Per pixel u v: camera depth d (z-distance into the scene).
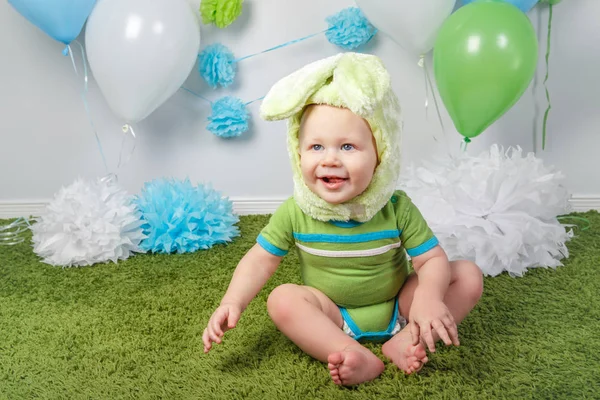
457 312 1.27
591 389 1.13
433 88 2.18
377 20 1.89
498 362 1.23
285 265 1.79
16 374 1.23
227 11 2.01
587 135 2.20
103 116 2.25
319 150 1.17
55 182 2.31
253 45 2.18
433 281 1.20
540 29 2.12
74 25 1.94
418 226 1.27
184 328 1.42
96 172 2.30
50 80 2.22
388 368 1.20
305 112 1.20
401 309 1.31
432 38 1.92
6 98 2.23
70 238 1.87
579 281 1.65
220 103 2.16
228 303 1.21
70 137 2.27
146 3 1.88
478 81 1.75
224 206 2.07
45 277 1.78
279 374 1.20
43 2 1.86
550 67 2.15
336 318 1.29
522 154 2.22
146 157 2.28
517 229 1.71
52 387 1.18
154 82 1.90
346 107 1.16
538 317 1.43
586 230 2.06
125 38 1.83
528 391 1.13
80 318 1.49
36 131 2.26
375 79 1.16
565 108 2.18
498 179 1.78
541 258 1.75
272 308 1.23
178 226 1.96
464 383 1.16
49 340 1.38
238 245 2.01
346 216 1.22
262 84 2.21
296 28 2.16
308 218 1.26
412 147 2.24
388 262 1.27
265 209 2.32
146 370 1.23
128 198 2.02
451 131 2.22
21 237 2.14
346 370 1.11
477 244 1.70
